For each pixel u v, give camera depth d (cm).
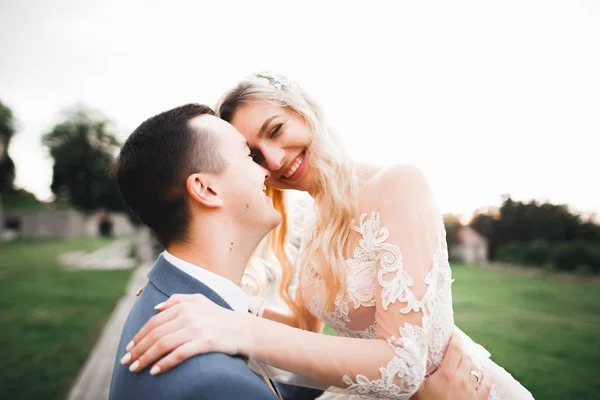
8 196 5794
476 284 1495
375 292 148
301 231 203
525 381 461
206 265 118
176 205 117
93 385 444
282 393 184
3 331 711
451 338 159
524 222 2492
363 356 121
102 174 5869
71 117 6022
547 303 1038
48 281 1388
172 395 89
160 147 117
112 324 743
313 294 178
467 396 142
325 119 165
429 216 145
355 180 162
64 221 4788
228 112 163
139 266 1892
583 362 528
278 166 163
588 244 2167
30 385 455
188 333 99
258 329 113
